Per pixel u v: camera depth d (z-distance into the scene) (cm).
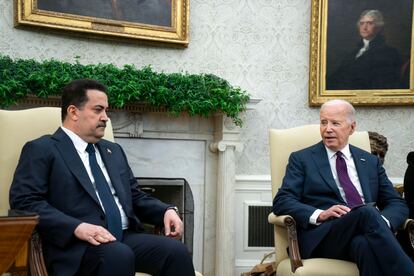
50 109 272
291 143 315
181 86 369
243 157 419
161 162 393
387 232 235
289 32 431
